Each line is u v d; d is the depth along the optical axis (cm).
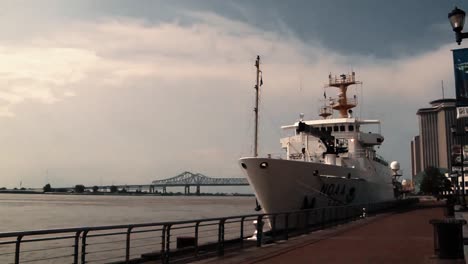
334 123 3841
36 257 2417
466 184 9138
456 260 1250
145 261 1466
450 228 1286
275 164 2644
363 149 3847
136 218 6944
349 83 4275
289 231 2330
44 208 10850
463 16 1310
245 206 13625
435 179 11931
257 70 3095
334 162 3180
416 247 1662
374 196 4125
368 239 1923
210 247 1734
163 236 1274
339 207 2697
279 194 2722
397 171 6125
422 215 3512
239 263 1311
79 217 7081
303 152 3431
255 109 3088
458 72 1400
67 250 2695
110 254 2548
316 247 1670
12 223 5781
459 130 3900
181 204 15512
